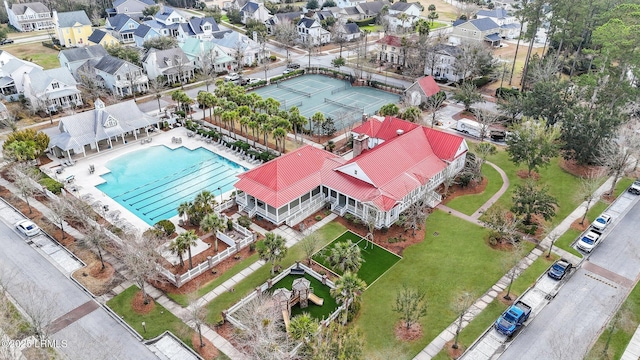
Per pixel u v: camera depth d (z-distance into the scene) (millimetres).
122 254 47469
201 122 88000
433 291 47719
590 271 50969
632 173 70562
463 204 62719
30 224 56312
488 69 111312
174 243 46969
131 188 67188
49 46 138625
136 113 81625
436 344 41688
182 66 110500
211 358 40156
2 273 48438
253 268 50938
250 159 75125
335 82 115438
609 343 41750
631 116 79375
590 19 97562
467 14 165375
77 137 74375
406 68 120500
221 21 177000
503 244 54719
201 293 47344
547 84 80438
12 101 96188
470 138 82438
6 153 67375
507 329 42188
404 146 64625
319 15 162750
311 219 59781
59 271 50406
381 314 44781
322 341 38125
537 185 66875
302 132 82625
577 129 69562
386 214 56469
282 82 114938
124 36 148500
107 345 41250
